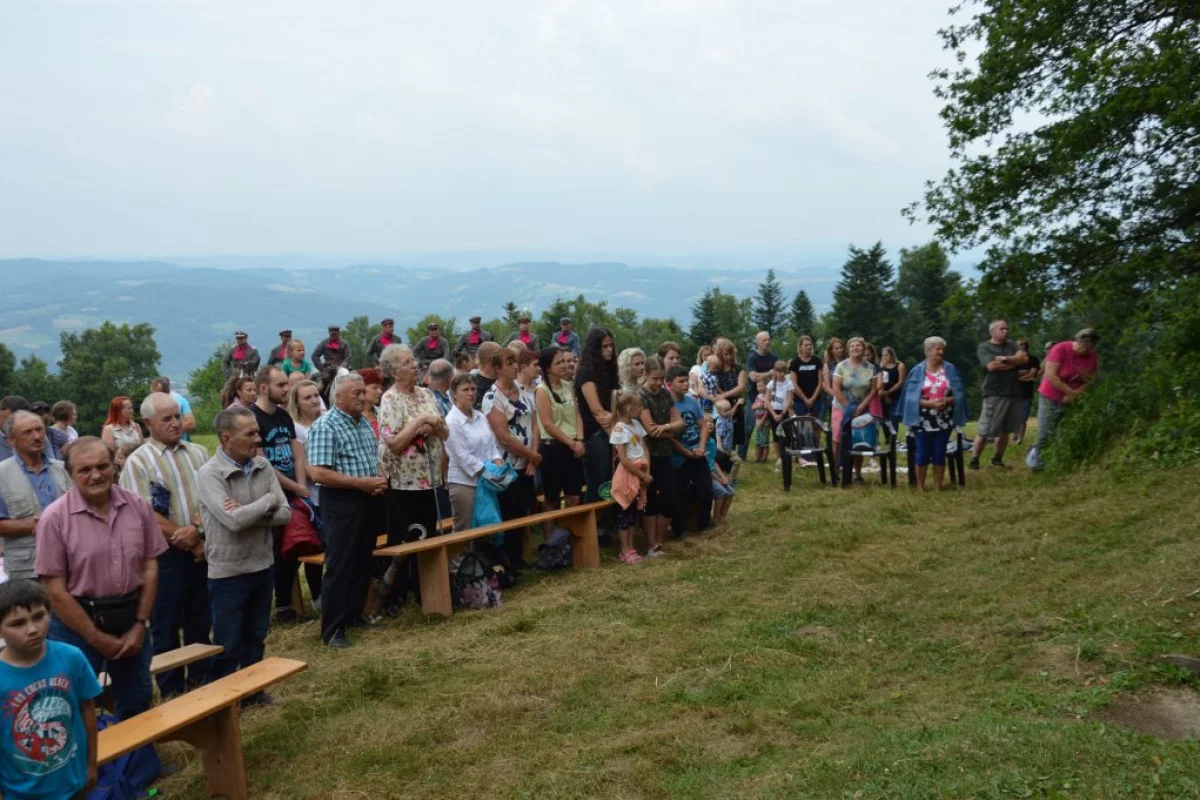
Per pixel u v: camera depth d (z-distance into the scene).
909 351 64.44
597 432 8.77
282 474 7.05
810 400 13.26
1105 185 12.17
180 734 4.36
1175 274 11.28
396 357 7.30
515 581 7.79
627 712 4.96
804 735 4.50
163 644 5.59
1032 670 4.92
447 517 8.29
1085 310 12.12
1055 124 11.95
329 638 6.46
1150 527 7.23
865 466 13.24
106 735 3.95
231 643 5.36
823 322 86.81
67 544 4.32
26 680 3.43
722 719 4.77
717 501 9.60
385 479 6.58
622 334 108.25
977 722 4.15
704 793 3.95
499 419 7.87
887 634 5.91
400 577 7.38
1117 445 9.79
